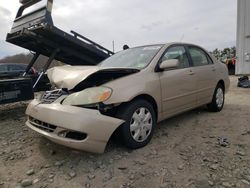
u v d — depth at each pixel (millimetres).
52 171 2936
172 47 4348
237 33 14180
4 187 2643
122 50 4961
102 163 3078
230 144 3582
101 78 3438
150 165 3010
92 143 2881
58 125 2928
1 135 4266
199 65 4848
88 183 2674
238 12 13992
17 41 6453
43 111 3145
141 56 4137
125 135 3264
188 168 2920
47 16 5262
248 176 2697
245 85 9594
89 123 2861
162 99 3812
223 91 5660
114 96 3123
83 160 3174
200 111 5527
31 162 3178
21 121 5203
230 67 15461
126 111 3260
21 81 5289
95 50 6434
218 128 4312
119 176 2791
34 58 6910
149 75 3660
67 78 3219
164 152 3354
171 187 2557
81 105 3008
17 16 6180
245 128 4266
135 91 3332
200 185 2570
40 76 5918
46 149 3557
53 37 5738
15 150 3568
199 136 3934
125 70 3393
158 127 4414
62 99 3186
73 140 2867
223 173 2781
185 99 4324
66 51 6223
